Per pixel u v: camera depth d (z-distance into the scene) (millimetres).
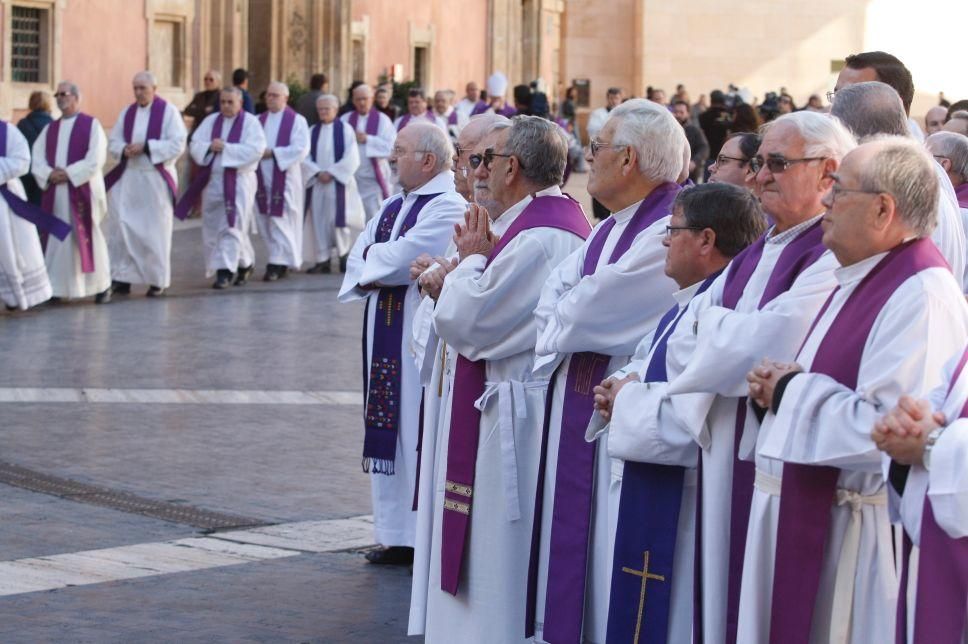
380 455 10977
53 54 34812
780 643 6352
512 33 61688
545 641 8188
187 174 36969
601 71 70688
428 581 9062
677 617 7438
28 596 9875
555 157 8750
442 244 10883
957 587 5746
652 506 7465
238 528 11805
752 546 6531
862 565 6285
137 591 10070
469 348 8492
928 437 5723
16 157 22359
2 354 18953
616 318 7836
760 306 6812
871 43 72688
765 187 6855
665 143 7980
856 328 6195
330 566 10875
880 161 6113
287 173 27781
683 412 6957
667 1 70250
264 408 16219
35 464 13602
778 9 71438
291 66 45062
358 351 19828
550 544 8188
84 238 23688
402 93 47406
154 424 15312
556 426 8250
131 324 21703
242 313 23109
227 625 9406
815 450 6105
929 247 6203
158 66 38406
